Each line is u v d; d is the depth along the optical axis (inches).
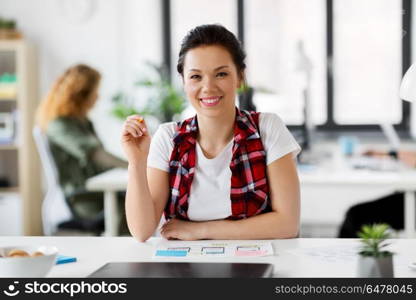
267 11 206.8
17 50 187.8
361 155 175.2
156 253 60.2
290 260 56.6
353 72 207.9
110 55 201.0
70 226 140.9
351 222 142.7
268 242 65.1
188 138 72.4
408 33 204.5
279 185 71.6
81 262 57.5
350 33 206.8
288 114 206.7
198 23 207.9
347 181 126.0
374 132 206.8
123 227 139.3
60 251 62.4
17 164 204.4
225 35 69.5
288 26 207.0
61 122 141.7
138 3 202.5
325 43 206.8
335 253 58.8
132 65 202.2
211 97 68.5
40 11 199.8
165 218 75.5
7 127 190.2
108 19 200.5
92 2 200.1
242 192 71.5
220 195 71.7
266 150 72.8
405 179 125.4
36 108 198.1
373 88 207.8
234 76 69.6
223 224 68.8
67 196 141.0
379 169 142.7
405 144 200.2
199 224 69.2
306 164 153.5
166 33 207.5
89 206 140.4
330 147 201.9
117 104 178.9
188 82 69.4
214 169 71.7
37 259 48.6
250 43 207.8
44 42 200.4
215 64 68.1
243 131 72.2
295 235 70.9
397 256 57.0
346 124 209.2
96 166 142.6
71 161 141.9
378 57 206.8
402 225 140.7
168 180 74.1
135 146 69.4
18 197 190.9
